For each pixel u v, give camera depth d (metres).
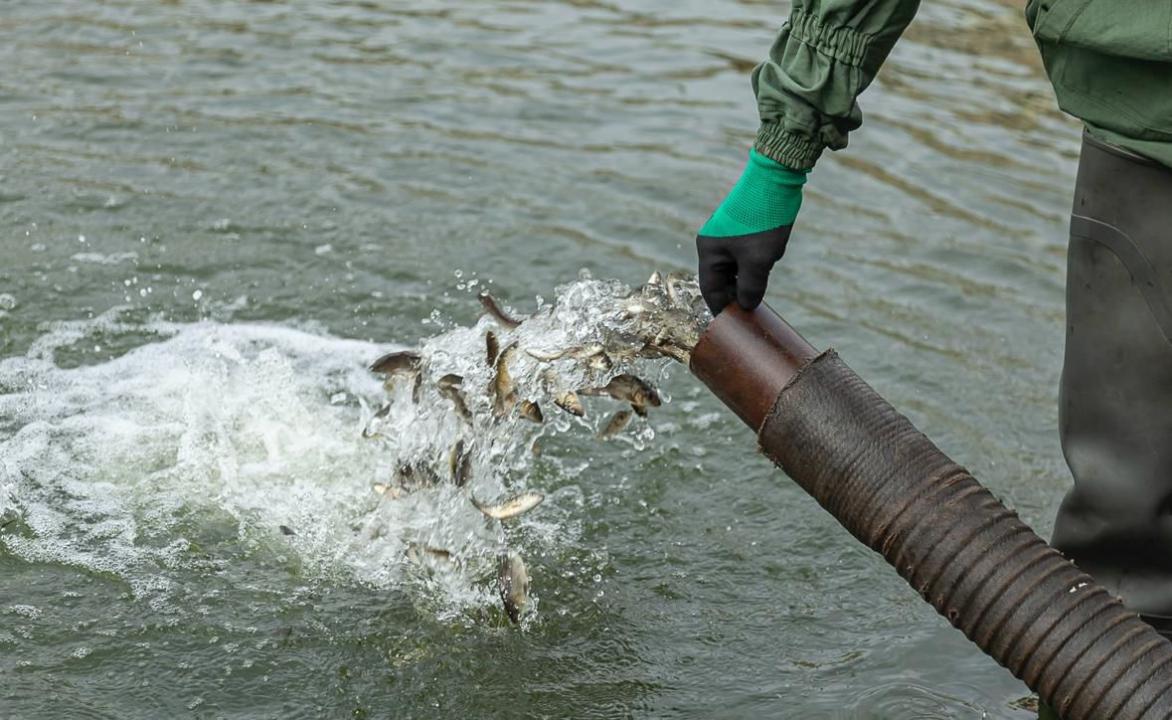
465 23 8.43
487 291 5.40
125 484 4.23
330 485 4.30
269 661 3.49
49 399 4.64
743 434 4.66
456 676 3.48
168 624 3.60
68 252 5.53
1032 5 2.99
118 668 3.42
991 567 2.73
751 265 2.96
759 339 3.00
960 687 3.45
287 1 8.63
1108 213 2.98
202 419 4.57
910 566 2.82
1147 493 3.07
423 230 5.86
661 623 3.73
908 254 5.93
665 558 4.02
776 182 2.92
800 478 2.95
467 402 3.61
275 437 4.50
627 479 4.38
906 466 2.83
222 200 6.03
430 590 3.80
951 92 7.72
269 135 6.68
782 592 3.88
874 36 2.82
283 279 5.46
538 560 3.97
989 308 5.52
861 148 6.94
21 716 3.22
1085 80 2.92
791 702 3.39
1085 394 3.13
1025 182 6.66
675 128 7.03
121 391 4.71
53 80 7.16
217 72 7.43
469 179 6.35
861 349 5.16
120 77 7.26
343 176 6.31
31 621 3.57
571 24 8.51
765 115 2.92
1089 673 2.65
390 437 3.84
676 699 3.41
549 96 7.36
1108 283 3.03
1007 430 4.71
